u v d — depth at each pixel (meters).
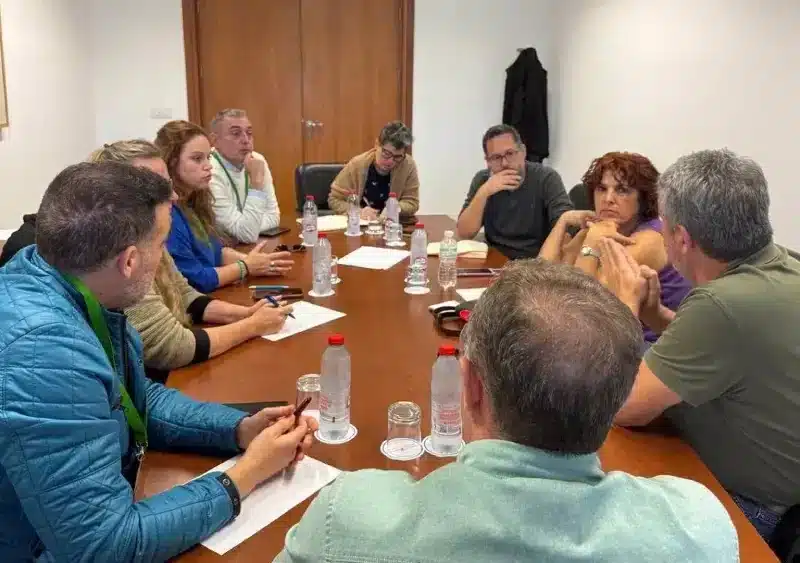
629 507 0.74
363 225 3.60
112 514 1.04
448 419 1.37
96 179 1.15
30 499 1.02
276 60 5.50
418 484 0.78
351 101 5.64
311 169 4.28
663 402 1.40
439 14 5.55
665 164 4.02
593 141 4.93
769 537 1.44
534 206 3.41
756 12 3.25
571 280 0.81
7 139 3.76
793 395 1.36
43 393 1.02
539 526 0.70
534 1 5.62
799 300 1.35
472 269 2.78
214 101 5.51
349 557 0.73
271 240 3.29
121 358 1.29
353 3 5.48
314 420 1.40
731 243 1.42
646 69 4.18
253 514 1.19
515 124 5.57
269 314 2.02
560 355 0.73
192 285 2.43
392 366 1.78
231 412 1.44
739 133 3.41
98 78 5.35
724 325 1.34
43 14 4.28
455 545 0.70
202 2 5.34
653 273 1.88
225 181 3.20
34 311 1.08
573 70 5.22
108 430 1.08
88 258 1.13
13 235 2.01
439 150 5.81
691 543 0.73
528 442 0.75
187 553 1.10
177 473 1.33
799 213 3.10
